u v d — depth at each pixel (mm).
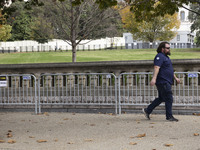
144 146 7699
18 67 14977
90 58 53531
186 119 11836
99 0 13477
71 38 25812
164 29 81438
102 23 25375
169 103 11430
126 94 14094
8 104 14414
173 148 7465
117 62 14273
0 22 20000
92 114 13555
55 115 13352
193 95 12992
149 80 14023
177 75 13703
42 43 94875
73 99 14398
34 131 10000
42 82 15023
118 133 9406
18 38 97000
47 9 25484
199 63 13703
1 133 9750
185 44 104812
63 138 8906
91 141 8430
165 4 15695
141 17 16406
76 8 24500
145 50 73375
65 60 52062
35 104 14000
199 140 8242
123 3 24484
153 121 11492
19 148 7742
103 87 14234
